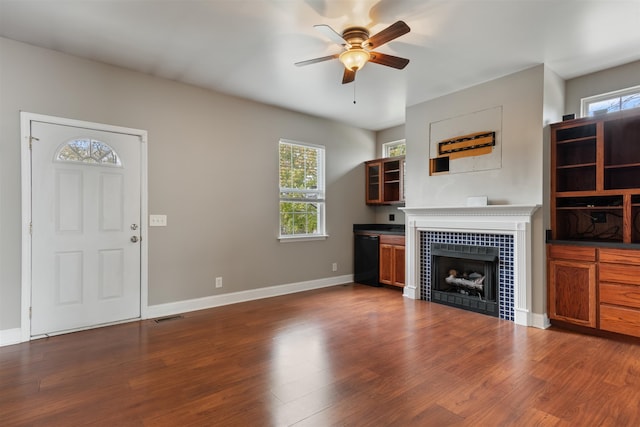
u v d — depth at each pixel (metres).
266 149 4.60
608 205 3.22
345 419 1.83
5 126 2.86
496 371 2.38
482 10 2.45
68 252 3.16
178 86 3.81
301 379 2.27
